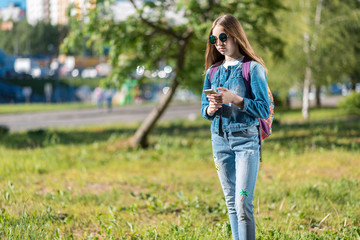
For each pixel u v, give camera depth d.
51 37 89.38
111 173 8.26
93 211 5.18
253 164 3.21
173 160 9.91
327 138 12.52
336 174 7.64
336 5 21.66
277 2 10.54
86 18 10.59
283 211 5.16
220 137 3.34
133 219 4.90
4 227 4.07
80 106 37.81
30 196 5.73
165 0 10.45
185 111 32.25
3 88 60.50
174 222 4.75
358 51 22.48
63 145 11.83
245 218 3.24
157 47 11.62
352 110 25.11
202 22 9.97
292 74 21.64
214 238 4.00
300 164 8.77
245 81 3.23
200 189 6.59
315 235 4.14
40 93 61.53
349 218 4.88
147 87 46.56
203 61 11.91
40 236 3.91
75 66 70.69
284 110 29.30
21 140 12.84
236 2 9.87
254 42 11.06
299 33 19.72
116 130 17.03
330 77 22.25
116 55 10.71
